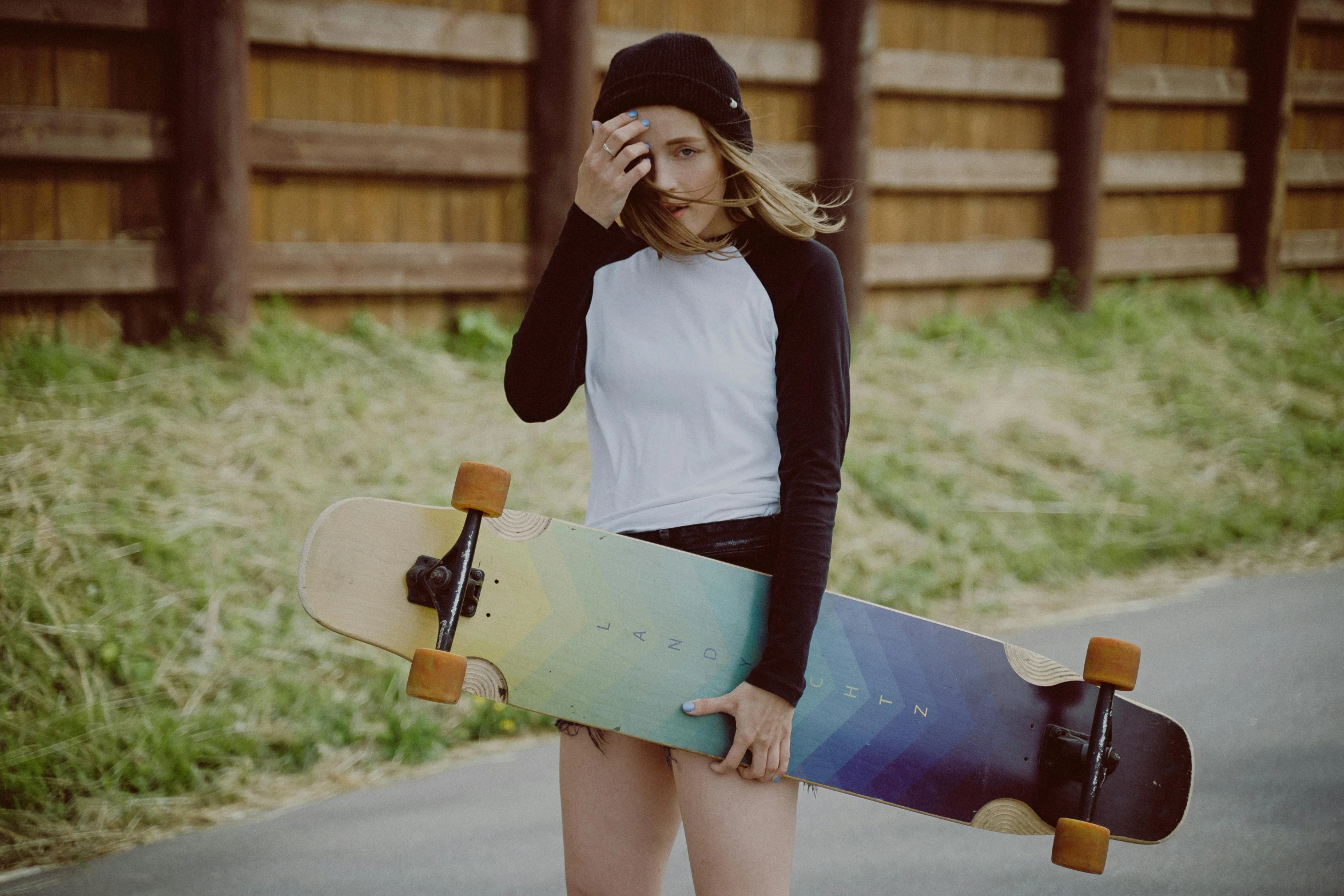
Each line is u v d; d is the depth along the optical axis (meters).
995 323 7.57
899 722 1.82
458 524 1.70
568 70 5.89
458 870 2.90
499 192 5.99
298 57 5.41
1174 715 3.78
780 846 1.67
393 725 3.70
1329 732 3.63
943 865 2.96
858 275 6.89
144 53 5.10
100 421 4.53
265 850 3.02
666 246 1.70
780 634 1.58
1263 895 2.71
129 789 3.33
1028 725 1.87
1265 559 5.69
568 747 1.78
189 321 5.16
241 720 3.60
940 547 5.28
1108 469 6.21
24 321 4.93
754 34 6.59
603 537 1.72
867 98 6.76
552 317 1.71
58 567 3.83
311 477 4.57
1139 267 8.45
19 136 4.83
